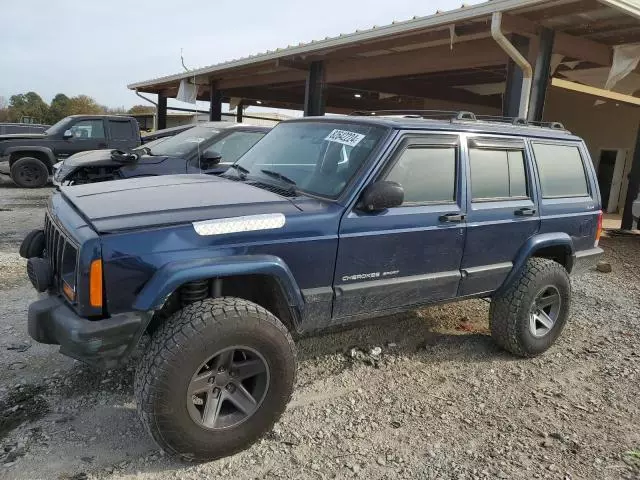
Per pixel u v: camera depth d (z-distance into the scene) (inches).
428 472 122.2
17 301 210.2
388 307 154.0
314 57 448.8
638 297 267.7
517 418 147.2
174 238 117.2
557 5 264.4
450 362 180.5
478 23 308.8
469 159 165.9
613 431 143.0
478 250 168.6
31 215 393.1
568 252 198.7
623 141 618.5
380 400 153.1
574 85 476.7
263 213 129.4
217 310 117.3
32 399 142.3
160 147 327.3
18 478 112.3
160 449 123.9
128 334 113.0
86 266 110.3
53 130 565.3
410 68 402.0
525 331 181.0
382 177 145.4
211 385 119.0
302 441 131.3
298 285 134.4
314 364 173.2
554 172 193.6
